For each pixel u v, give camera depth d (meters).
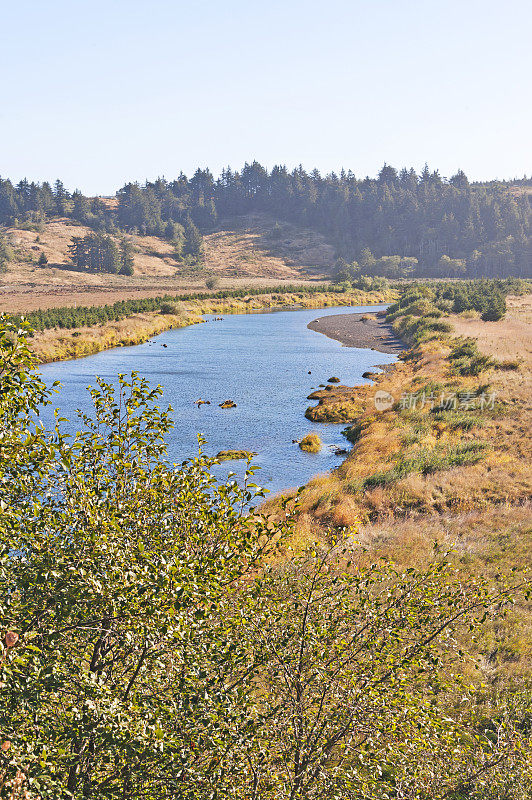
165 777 4.73
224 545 5.32
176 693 4.92
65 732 4.51
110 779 4.77
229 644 5.30
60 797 4.23
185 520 5.44
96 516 4.99
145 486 5.52
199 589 4.90
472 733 8.24
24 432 5.43
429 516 20.50
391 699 5.76
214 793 4.77
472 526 19.02
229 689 5.23
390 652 6.26
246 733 5.10
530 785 6.73
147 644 4.59
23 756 4.06
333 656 5.95
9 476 5.27
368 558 14.31
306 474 29.31
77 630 4.97
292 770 5.49
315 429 38.31
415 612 6.32
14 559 4.94
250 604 5.59
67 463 5.39
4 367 5.11
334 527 19.42
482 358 46.84
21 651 4.38
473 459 26.00
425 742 5.96
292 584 6.38
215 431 37.28
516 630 12.10
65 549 5.00
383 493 22.55
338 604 6.30
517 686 9.91
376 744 5.90
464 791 6.76
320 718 5.89
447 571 6.86
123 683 5.03
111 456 5.70
